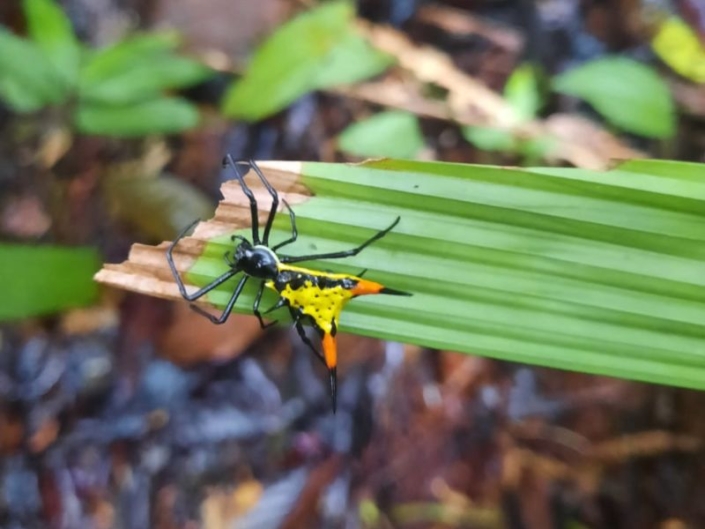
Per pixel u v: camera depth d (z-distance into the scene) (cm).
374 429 16
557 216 10
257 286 12
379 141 16
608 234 10
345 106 17
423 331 11
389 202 11
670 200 10
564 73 17
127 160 17
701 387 10
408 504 16
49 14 16
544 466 16
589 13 18
